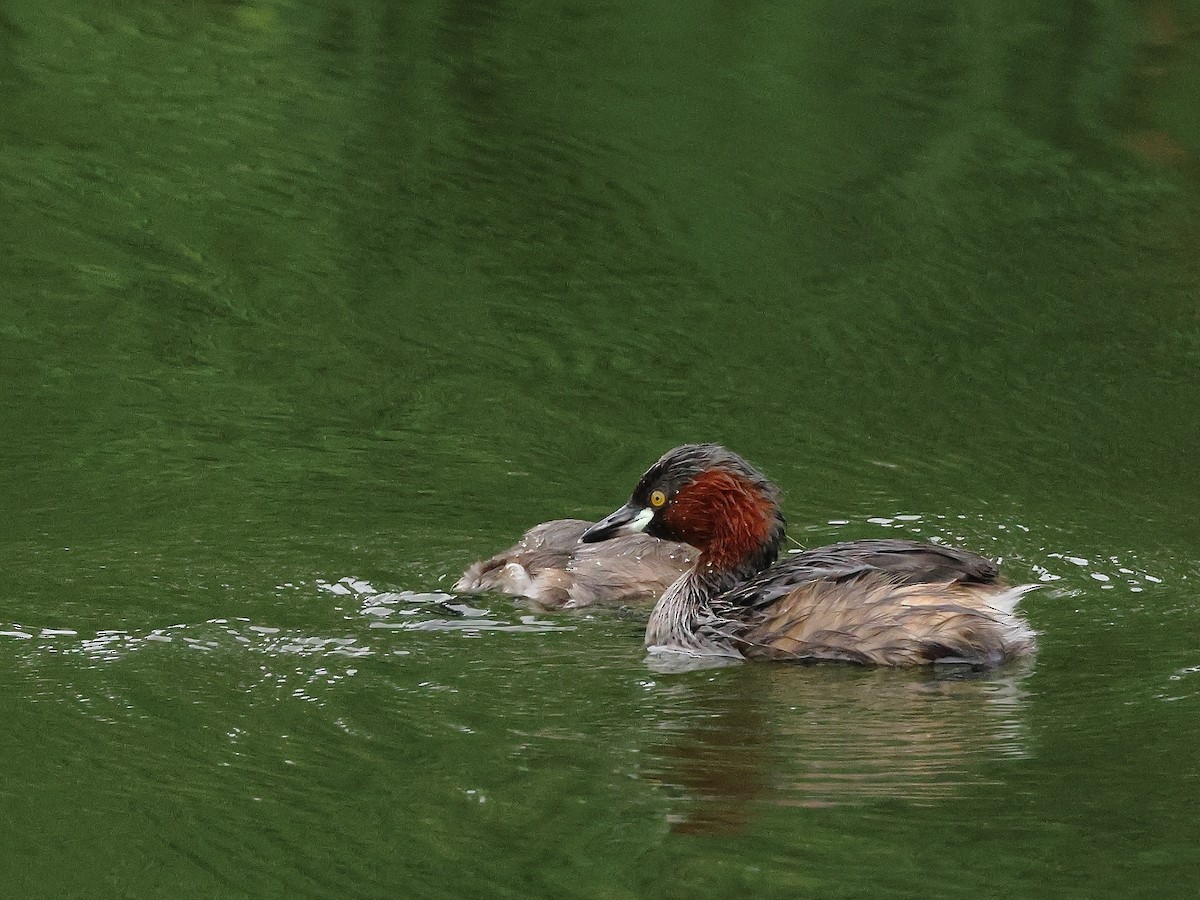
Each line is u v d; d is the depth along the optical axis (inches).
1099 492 568.1
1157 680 431.2
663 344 683.4
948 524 539.8
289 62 944.3
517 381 649.6
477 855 345.4
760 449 598.2
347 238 762.8
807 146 858.8
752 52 970.7
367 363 660.1
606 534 493.4
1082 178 837.2
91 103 881.5
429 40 981.8
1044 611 478.3
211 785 373.1
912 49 976.9
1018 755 387.5
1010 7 1033.5
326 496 552.4
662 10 1031.6
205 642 447.5
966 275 746.2
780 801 366.3
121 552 504.4
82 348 660.1
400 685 427.5
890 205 807.1
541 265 747.4
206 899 330.0
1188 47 973.2
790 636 458.6
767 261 756.0
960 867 337.7
